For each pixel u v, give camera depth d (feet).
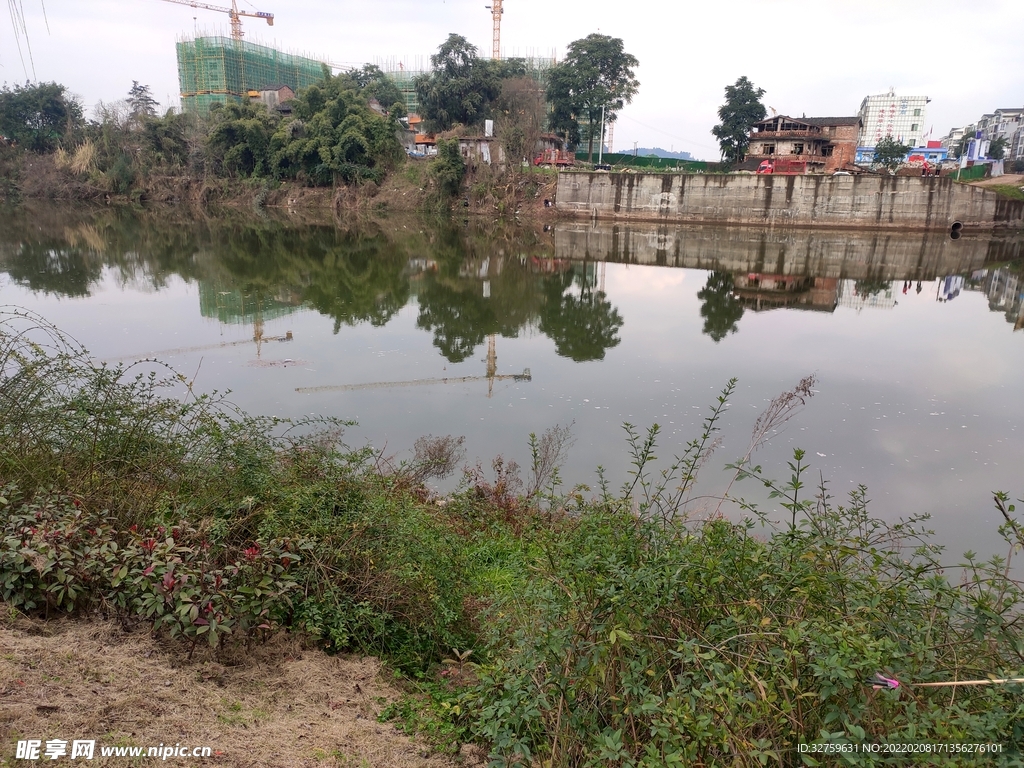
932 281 89.97
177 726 9.55
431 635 14.76
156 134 196.85
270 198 187.21
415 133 220.23
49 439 16.22
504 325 60.95
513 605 12.93
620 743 7.69
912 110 362.74
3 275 76.95
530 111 182.29
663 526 12.14
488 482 27.86
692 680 8.63
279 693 11.39
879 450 32.83
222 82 274.57
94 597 12.09
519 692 9.37
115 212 166.81
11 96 199.31
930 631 9.17
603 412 37.52
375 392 40.27
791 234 144.77
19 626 11.09
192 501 15.05
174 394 37.65
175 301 66.54
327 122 183.01
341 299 70.64
